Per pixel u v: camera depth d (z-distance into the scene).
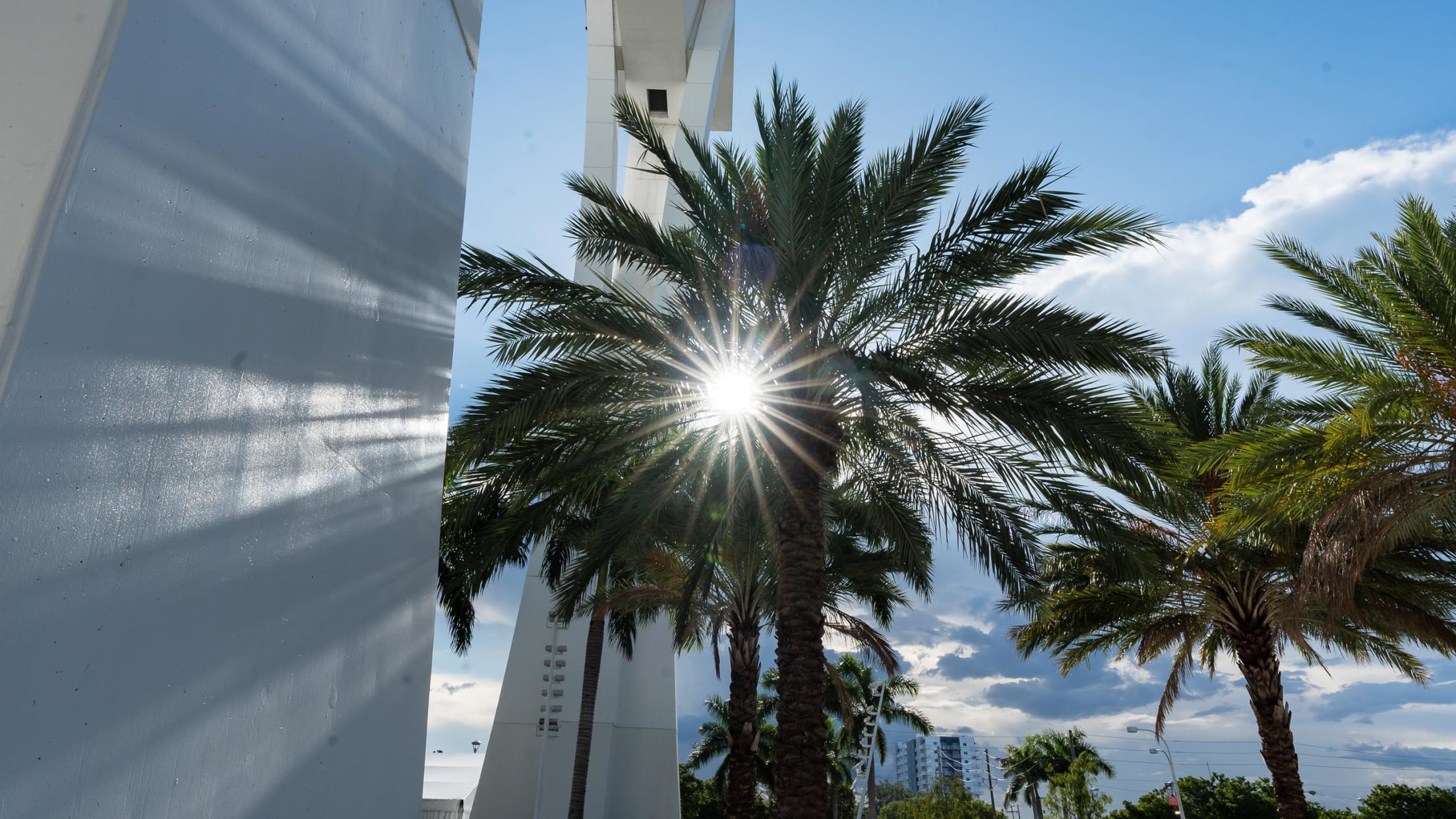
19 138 1.41
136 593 1.49
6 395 1.24
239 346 1.86
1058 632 17.73
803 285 9.33
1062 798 40.47
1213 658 19.97
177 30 1.70
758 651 16.67
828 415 10.14
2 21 1.50
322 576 2.20
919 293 9.64
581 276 24.95
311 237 2.23
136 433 1.51
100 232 1.46
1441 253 10.54
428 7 3.30
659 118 30.86
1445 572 14.59
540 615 26.81
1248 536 13.74
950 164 9.62
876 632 18.86
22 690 1.24
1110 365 8.86
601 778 24.94
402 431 2.84
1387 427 10.84
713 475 11.86
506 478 10.17
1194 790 44.47
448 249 3.44
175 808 1.55
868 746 41.62
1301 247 12.21
